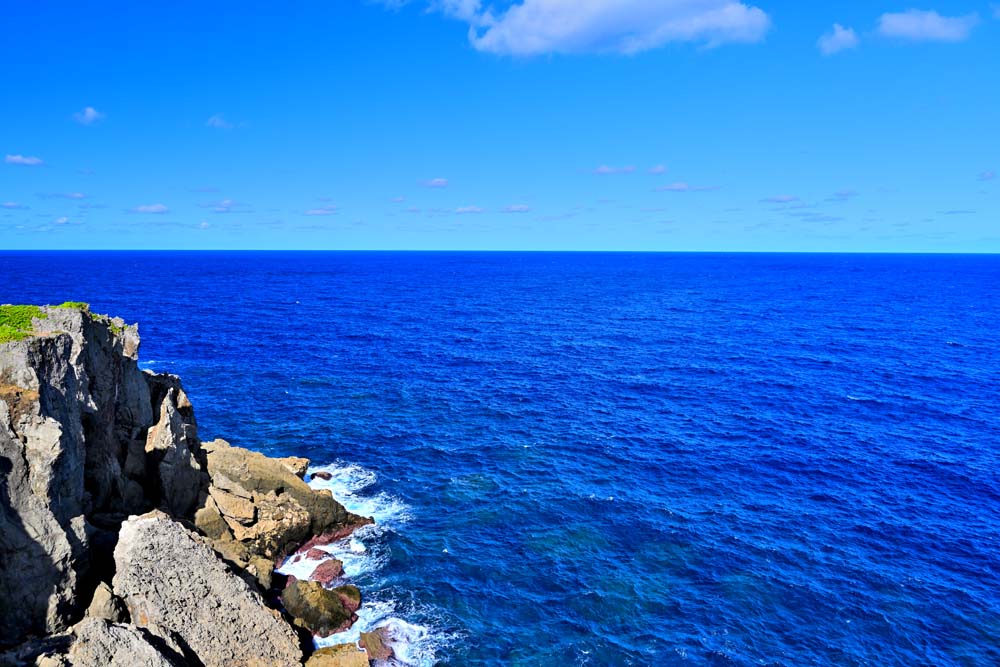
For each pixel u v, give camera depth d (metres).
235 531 33.50
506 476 45.22
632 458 48.75
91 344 30.19
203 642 24.02
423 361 81.19
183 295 152.75
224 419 55.66
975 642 28.75
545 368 78.25
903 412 59.97
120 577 24.48
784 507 40.88
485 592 31.88
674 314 131.62
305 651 27.25
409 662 27.06
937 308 142.25
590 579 32.97
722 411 60.47
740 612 30.52
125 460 32.16
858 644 28.50
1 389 22.92
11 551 21.88
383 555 34.94
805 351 89.12
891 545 36.44
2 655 19.89
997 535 37.62
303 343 91.25
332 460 47.56
